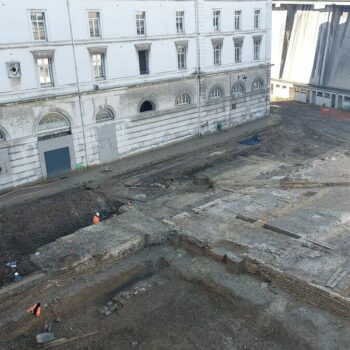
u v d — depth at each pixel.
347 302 17.12
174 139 40.75
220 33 41.44
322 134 43.38
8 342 17.45
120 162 36.34
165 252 23.25
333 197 27.86
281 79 60.38
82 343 17.27
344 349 15.91
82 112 33.09
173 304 19.30
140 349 16.88
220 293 19.69
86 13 31.55
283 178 31.11
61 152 32.84
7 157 29.92
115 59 34.06
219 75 42.78
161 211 27.05
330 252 21.16
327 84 53.84
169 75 38.38
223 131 45.06
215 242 22.69
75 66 31.80
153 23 35.81
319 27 53.53
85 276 21.33
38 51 29.58
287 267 19.91
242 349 16.55
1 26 27.58
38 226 25.72
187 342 17.09
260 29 45.78
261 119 49.38
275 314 17.92
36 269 21.14
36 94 30.25
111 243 22.84
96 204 28.80
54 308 19.14
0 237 24.19
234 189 30.44
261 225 24.45
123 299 19.64
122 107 35.56
